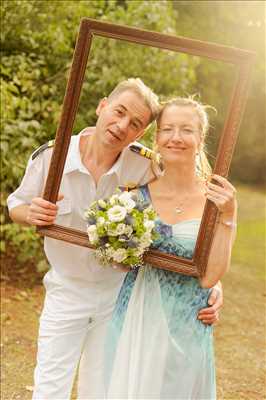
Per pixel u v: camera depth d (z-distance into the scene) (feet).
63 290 9.85
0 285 19.06
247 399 13.30
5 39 20.30
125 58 18.45
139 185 8.97
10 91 19.51
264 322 18.74
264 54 19.97
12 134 18.03
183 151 8.36
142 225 7.98
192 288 8.39
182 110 8.37
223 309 19.58
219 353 15.96
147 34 8.29
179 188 8.50
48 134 19.25
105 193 9.39
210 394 8.70
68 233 8.71
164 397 8.32
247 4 23.76
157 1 20.18
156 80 19.72
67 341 9.79
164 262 8.19
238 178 17.93
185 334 8.34
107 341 8.90
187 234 8.26
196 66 21.04
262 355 16.02
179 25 26.35
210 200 8.03
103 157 9.29
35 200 8.63
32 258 20.54
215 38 25.77
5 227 17.72
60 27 20.11
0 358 14.21
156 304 8.38
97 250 8.35
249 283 22.58
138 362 8.33
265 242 26.18
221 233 8.05
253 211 20.30
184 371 8.32
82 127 17.53
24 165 18.13
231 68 10.92
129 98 8.86
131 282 8.68
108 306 10.00
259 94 17.54
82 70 8.61
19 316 16.84
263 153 17.62
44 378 9.66
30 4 19.33
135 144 9.42
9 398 12.47
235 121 8.05
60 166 8.71
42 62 19.48
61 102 20.18
